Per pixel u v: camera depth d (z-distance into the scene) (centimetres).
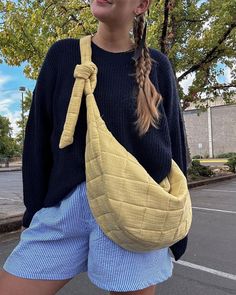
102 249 164
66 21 1230
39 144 180
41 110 180
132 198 156
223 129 4959
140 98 171
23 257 165
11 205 1013
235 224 772
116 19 171
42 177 181
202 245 604
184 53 1555
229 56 1648
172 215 162
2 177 2477
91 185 159
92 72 167
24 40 1198
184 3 1535
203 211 932
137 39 176
